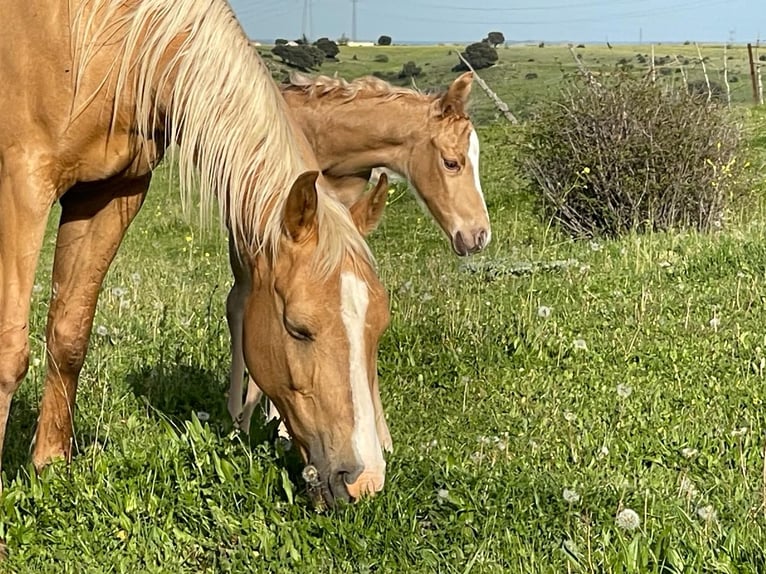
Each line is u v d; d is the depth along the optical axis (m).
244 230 3.71
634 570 3.39
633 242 10.15
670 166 11.99
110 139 3.90
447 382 5.96
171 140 3.86
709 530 3.66
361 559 3.57
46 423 4.38
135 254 12.94
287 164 3.69
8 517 3.79
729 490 4.21
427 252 11.80
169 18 3.76
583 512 3.88
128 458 4.15
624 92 12.30
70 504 3.89
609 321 6.97
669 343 6.37
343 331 3.43
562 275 8.77
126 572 3.56
